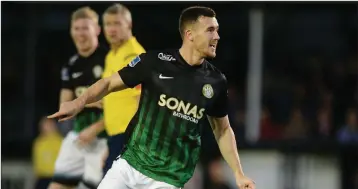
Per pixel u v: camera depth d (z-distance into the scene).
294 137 36.66
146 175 17.77
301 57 39.75
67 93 25.25
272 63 39.28
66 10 37.66
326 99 39.25
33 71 38.00
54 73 38.06
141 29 36.75
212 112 18.05
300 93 39.22
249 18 37.56
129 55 22.77
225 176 33.66
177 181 17.86
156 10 36.66
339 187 34.09
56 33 37.97
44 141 35.06
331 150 34.22
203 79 17.70
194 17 17.56
